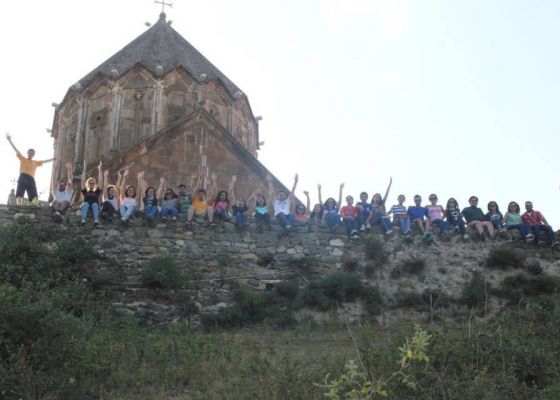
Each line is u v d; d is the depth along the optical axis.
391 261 19.48
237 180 26.33
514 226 20.56
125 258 18.17
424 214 20.31
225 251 18.95
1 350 11.48
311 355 13.98
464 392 10.65
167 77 28.39
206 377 12.63
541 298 18.30
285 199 20.17
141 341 14.19
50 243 17.89
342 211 20.25
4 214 18.09
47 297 13.74
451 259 19.73
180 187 20.33
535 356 11.97
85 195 18.64
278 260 19.20
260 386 11.80
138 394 11.85
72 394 11.29
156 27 32.09
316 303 18.11
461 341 12.38
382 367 11.28
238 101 29.94
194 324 17.41
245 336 16.27
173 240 18.73
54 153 31.03
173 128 25.97
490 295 18.92
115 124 27.70
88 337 13.59
